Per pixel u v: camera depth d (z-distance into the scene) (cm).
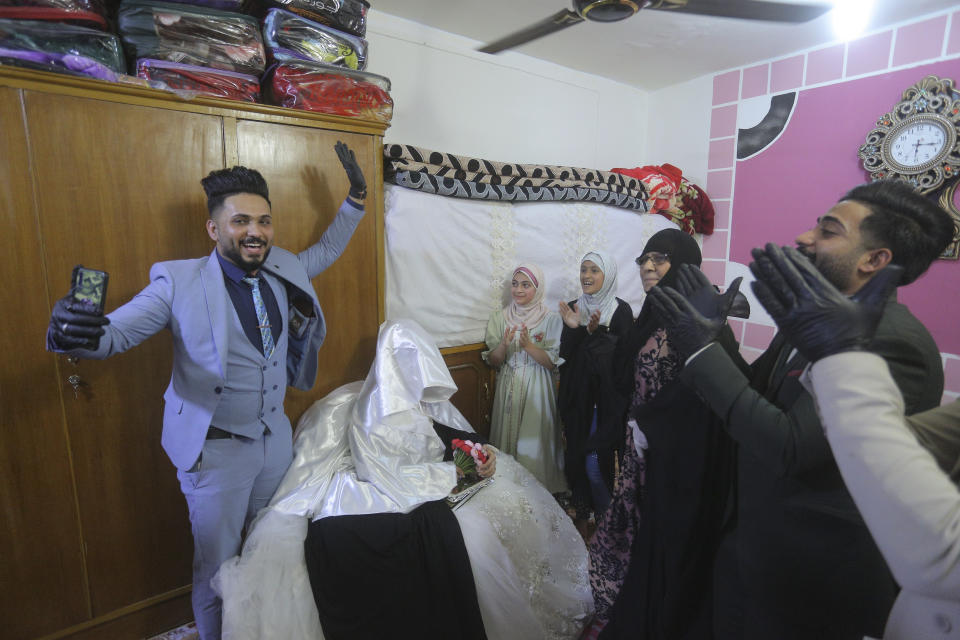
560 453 252
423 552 158
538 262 276
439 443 191
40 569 158
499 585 161
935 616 62
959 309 258
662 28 273
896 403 60
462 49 290
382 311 216
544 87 331
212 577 157
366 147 203
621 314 223
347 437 188
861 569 83
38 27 144
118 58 158
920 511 53
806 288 68
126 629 174
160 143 162
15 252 145
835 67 290
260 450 164
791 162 315
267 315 160
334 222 185
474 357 264
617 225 304
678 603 121
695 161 368
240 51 176
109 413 163
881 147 272
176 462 151
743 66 332
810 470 82
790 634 90
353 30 202
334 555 151
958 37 247
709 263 366
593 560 170
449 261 244
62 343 112
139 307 136
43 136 146
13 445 150
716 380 89
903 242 81
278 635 141
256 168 179
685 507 120
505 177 253
